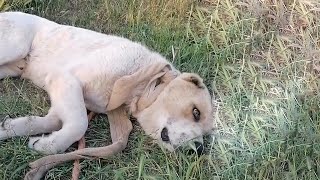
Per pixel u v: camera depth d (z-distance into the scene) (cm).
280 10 171
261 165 129
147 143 137
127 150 134
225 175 128
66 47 143
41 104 141
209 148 138
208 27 168
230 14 170
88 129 138
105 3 171
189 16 171
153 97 138
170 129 133
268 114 145
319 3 172
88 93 138
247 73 157
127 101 139
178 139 132
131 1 172
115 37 146
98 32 157
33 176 120
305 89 152
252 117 142
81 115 131
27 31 143
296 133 136
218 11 172
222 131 141
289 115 143
